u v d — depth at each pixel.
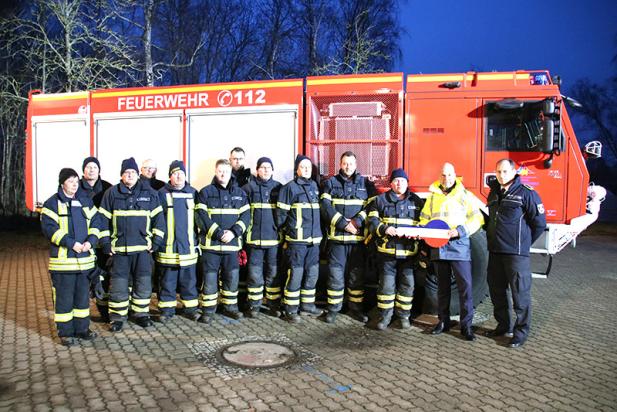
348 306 5.69
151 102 6.05
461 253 4.75
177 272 5.29
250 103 5.73
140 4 13.47
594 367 4.08
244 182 5.71
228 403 3.33
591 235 15.02
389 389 3.59
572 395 3.54
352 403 3.35
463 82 5.37
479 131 5.30
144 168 5.18
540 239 5.26
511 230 4.56
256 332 4.88
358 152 5.50
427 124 5.38
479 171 5.31
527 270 4.57
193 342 4.56
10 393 3.43
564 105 5.32
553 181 5.20
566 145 5.19
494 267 4.77
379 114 5.46
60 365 3.96
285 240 5.25
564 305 6.25
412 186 5.40
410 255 4.92
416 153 5.39
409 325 5.06
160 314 5.33
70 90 11.49
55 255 4.32
